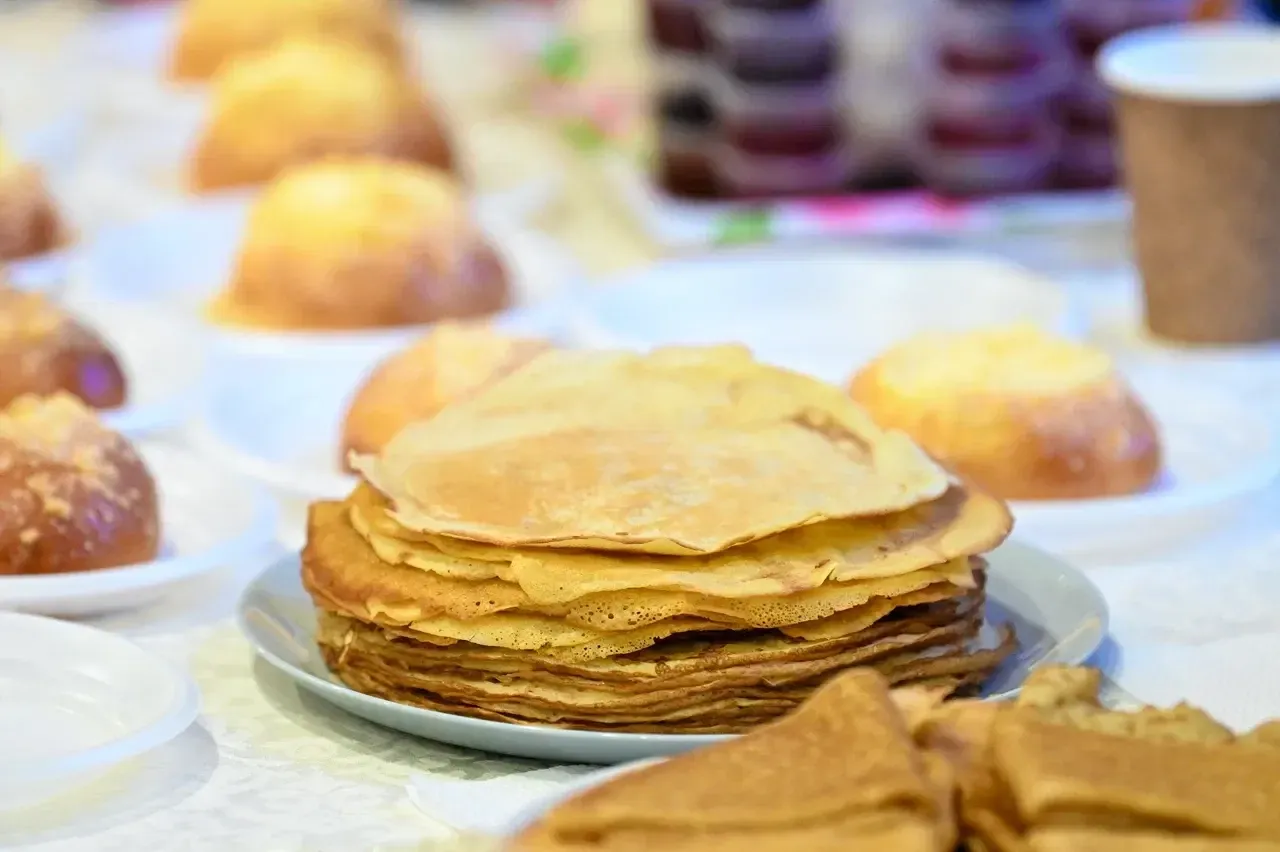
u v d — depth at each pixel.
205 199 1.36
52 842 0.75
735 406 0.84
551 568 0.78
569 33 1.67
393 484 0.81
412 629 0.79
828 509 0.79
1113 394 0.94
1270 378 1.08
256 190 1.35
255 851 0.75
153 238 1.25
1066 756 0.65
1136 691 0.81
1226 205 1.09
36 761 0.75
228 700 0.83
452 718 0.78
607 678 0.78
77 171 1.50
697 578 0.78
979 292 1.17
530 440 0.83
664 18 1.33
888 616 0.80
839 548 0.79
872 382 0.96
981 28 1.29
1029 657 0.82
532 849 0.64
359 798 0.77
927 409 0.94
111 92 1.58
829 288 1.18
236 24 1.56
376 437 0.97
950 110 1.31
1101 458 0.93
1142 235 1.12
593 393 0.85
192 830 0.76
